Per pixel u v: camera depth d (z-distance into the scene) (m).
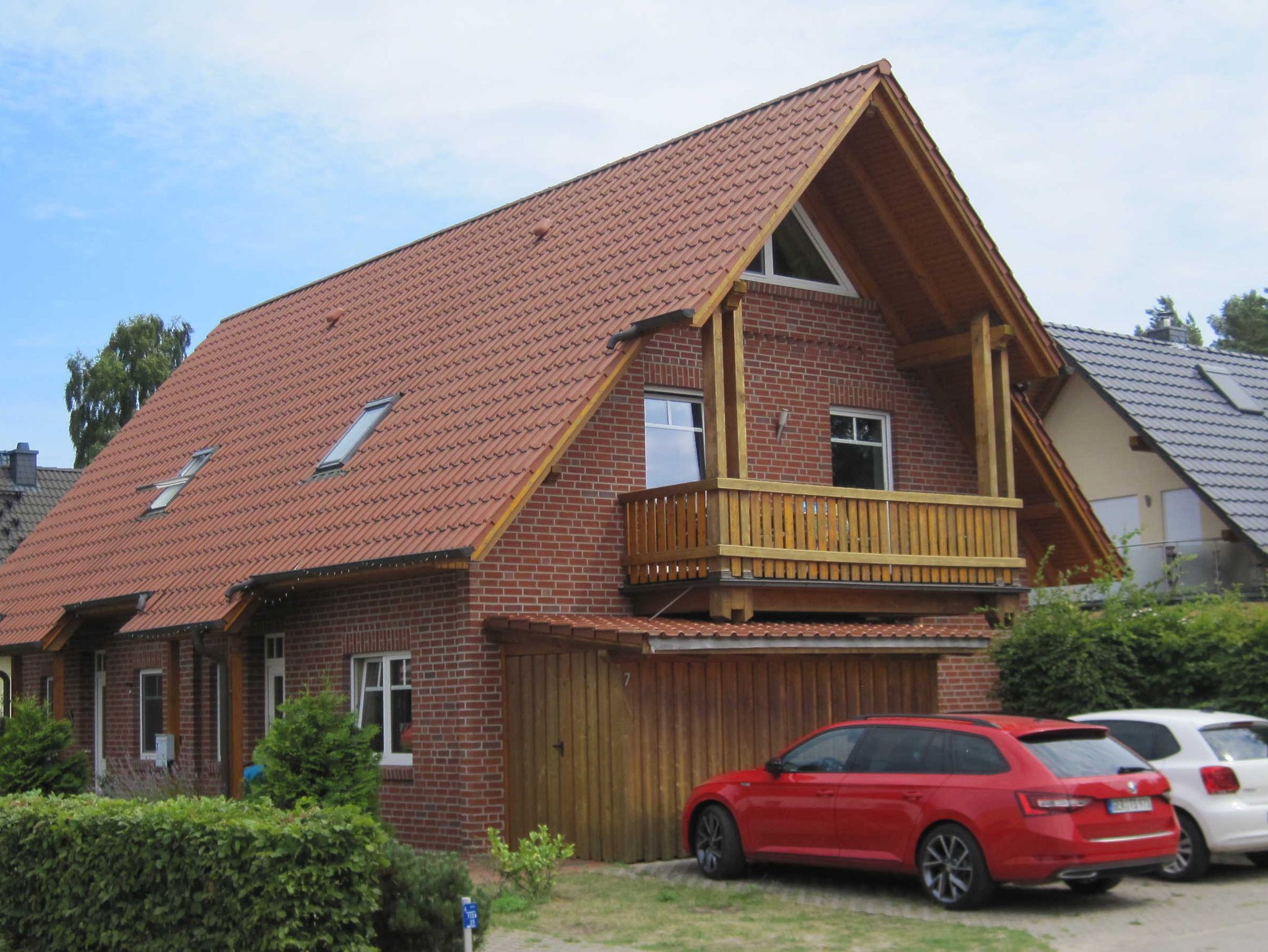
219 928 9.72
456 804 15.76
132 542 21.92
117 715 22.11
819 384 19.48
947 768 12.04
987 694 20.30
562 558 16.47
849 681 16.50
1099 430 27.80
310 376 22.67
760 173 17.38
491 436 16.25
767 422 18.88
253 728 19.27
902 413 20.33
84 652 22.94
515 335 18.36
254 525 19.02
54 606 21.94
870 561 16.94
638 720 14.67
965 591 18.44
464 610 15.80
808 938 10.75
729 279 15.86
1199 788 13.16
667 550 16.25
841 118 17.19
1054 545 21.02
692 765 15.02
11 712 22.55
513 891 12.79
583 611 16.56
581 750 15.02
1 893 11.63
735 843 13.47
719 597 15.81
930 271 19.27
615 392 17.27
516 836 15.70
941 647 16.59
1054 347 19.52
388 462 17.72
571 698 15.18
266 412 22.73
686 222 17.66
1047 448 20.39
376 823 9.67
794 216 19.64
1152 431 25.61
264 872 9.38
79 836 10.87
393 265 25.00
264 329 26.89
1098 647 17.75
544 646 15.48
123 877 10.42
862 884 13.11
